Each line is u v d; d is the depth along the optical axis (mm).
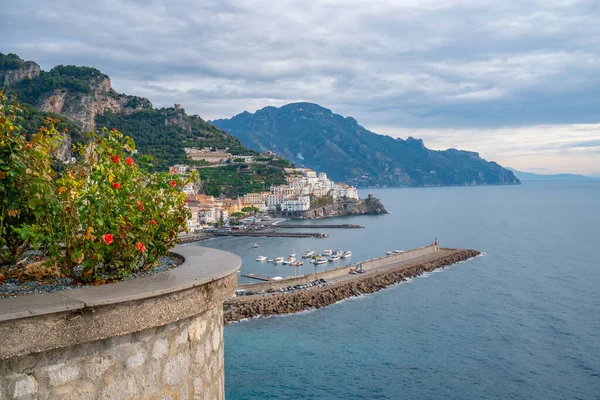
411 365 54438
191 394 5773
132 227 6426
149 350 5199
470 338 62531
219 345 6504
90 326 4613
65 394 4566
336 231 192250
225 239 171375
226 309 70500
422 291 86438
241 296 76375
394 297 82312
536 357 56562
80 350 4668
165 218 7031
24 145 6152
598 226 197125
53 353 4508
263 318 70438
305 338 62375
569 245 143000
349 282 87500
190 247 8383
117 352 4922
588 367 53719
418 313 73062
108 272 6543
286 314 72312
